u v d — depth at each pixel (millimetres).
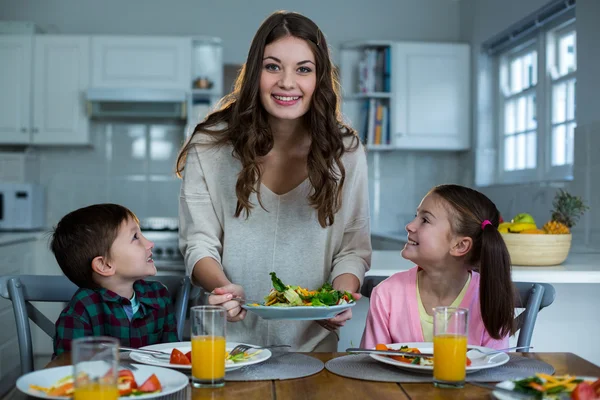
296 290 1347
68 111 4695
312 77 1442
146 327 1572
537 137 4086
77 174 5035
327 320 1375
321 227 1547
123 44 4695
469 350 1271
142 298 1583
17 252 3902
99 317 1510
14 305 1595
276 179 1548
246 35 5082
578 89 3314
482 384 1062
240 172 1499
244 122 1485
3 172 4656
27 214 4508
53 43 4688
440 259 1552
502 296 1422
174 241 4309
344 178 1550
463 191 1569
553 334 2186
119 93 4598
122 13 5023
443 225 1538
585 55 3252
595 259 2529
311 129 1501
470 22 4902
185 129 4836
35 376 1031
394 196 5184
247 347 1281
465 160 5012
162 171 5070
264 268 1553
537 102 4086
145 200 5070
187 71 4703
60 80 4688
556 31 3949
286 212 1541
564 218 2531
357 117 5008
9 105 4664
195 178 1570
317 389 1047
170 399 977
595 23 3158
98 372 831
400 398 996
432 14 5188
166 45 4707
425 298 1599
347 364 1211
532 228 2266
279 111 1438
